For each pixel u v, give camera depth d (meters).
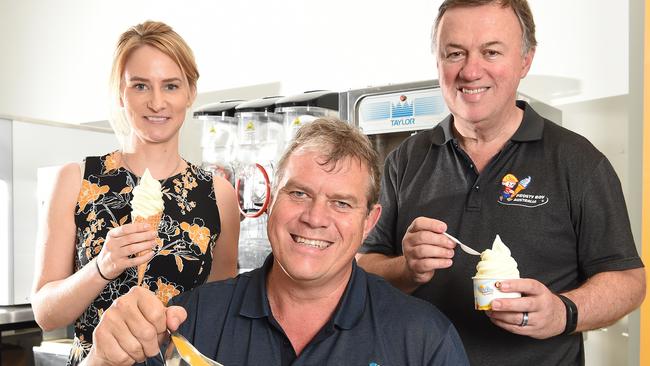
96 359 1.26
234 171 3.14
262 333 1.47
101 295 2.00
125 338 1.23
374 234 2.12
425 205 1.98
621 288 1.72
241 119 3.10
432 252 1.67
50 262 2.03
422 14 3.22
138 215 1.86
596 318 1.66
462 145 1.98
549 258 1.82
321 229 1.40
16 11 4.90
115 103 2.09
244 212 2.99
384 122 2.65
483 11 1.76
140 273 1.84
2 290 3.29
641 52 2.62
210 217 2.15
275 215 1.44
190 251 2.08
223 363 1.46
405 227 2.02
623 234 1.77
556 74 2.83
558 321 1.59
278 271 1.48
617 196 1.80
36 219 3.40
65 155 3.53
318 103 2.81
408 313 1.47
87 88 4.53
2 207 3.29
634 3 2.63
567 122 2.81
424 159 2.04
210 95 4.01
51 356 3.10
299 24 3.65
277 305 1.49
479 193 1.89
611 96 2.69
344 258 1.43
